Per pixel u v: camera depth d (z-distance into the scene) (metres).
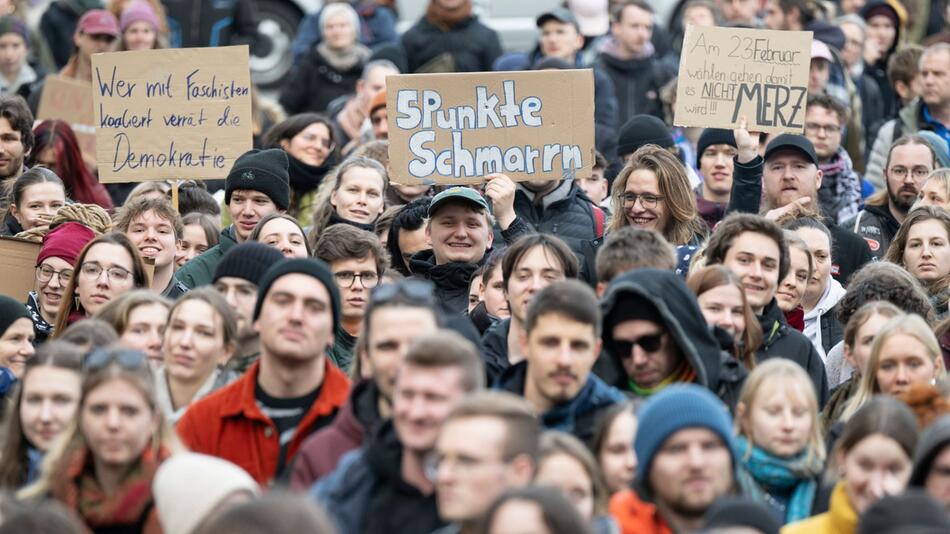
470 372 18.58
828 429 25.34
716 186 35.34
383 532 18.78
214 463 18.83
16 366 27.28
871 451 20.27
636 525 19.06
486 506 17.19
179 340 23.69
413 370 18.50
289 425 22.30
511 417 17.56
